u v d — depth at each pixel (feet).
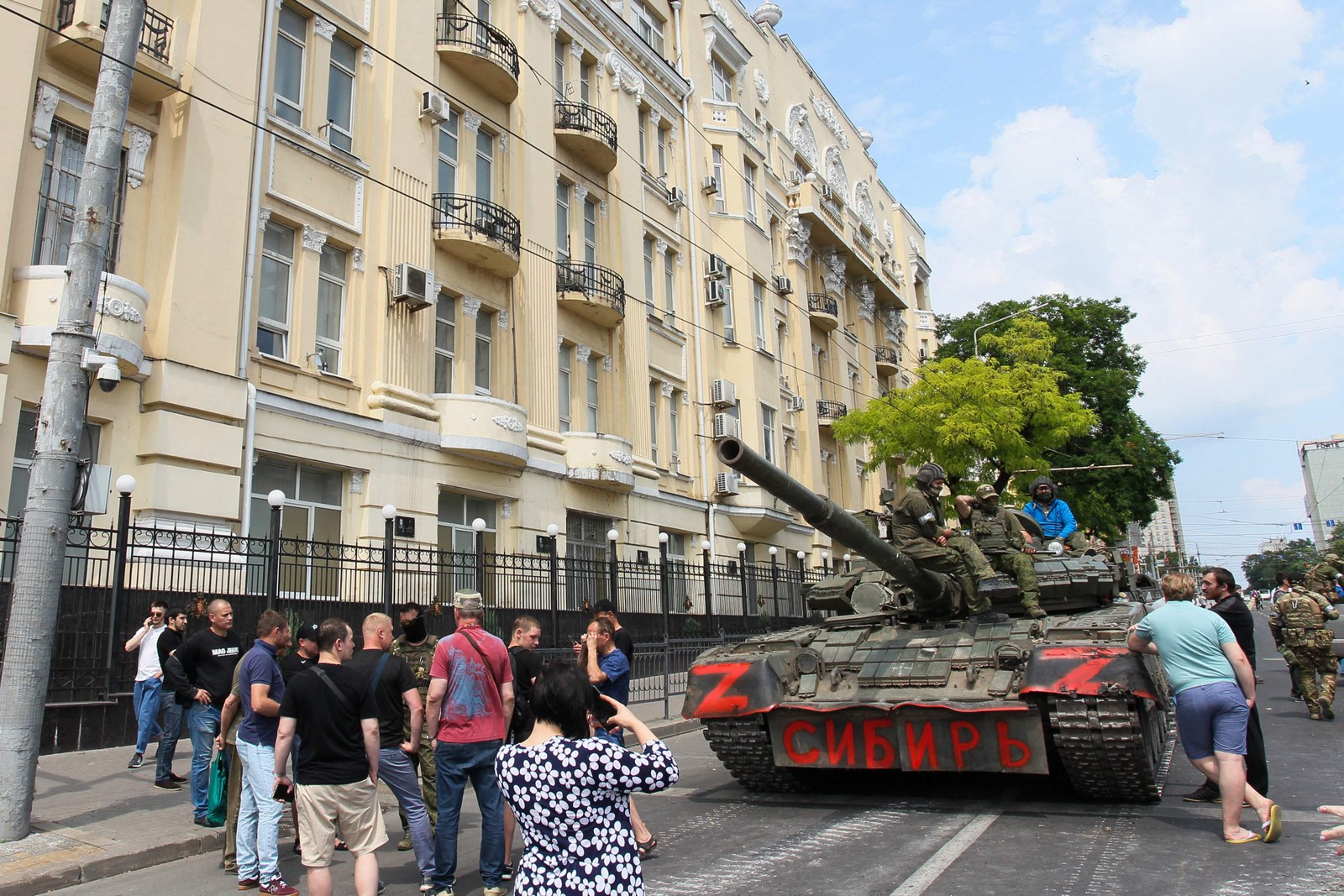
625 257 76.84
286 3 50.96
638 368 76.64
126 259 41.63
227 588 41.47
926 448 88.07
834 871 20.15
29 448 38.09
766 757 28.50
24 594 24.23
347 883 21.40
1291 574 46.21
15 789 23.56
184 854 23.79
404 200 55.57
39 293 37.78
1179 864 19.85
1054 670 24.25
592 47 76.95
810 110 123.34
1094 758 24.32
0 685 24.00
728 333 92.27
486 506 60.18
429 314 56.54
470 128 62.18
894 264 145.89
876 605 32.78
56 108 40.32
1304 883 18.31
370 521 50.67
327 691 17.66
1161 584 23.52
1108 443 117.70
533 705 11.88
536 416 64.18
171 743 29.53
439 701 20.11
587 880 10.52
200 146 44.32
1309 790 27.35
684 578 77.20
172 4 44.60
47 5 40.09
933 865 20.25
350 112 54.08
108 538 38.37
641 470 74.69
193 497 41.78
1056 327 125.59
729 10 106.42
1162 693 27.04
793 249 107.86
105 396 39.73
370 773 17.83
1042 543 36.88
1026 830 23.34
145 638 32.32
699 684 28.63
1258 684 58.13
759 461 22.34
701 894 18.89
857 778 31.55
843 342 120.88
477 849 24.35
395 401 52.85
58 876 21.31
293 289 49.42
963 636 28.17
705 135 94.63
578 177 72.74
